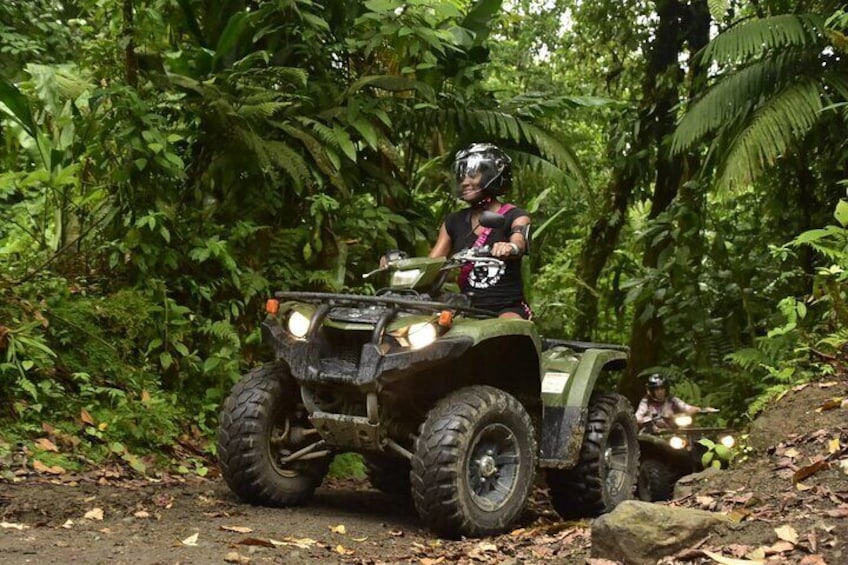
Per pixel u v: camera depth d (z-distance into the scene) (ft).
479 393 15.76
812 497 13.43
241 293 22.24
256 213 23.65
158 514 15.01
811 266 32.19
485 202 17.99
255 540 13.32
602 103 27.40
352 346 16.01
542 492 24.98
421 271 16.57
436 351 15.10
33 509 14.55
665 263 35.24
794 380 19.84
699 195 35.40
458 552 14.02
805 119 26.16
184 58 23.12
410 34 24.07
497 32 40.57
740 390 30.17
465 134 26.53
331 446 16.58
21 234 23.06
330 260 24.23
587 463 18.47
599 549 12.29
